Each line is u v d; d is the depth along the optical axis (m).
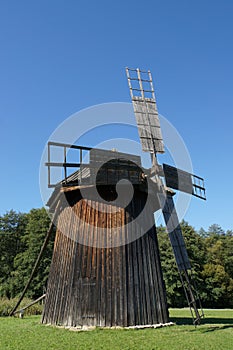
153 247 17.77
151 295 16.48
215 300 54.72
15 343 12.88
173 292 50.12
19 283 47.16
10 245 55.44
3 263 53.69
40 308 26.45
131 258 16.61
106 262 16.33
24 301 27.05
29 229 49.81
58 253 18.47
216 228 111.31
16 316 23.73
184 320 20.33
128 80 20.42
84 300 15.74
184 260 17.23
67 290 16.44
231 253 70.50
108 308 15.53
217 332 14.84
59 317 16.36
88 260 16.47
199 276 54.75
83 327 15.22
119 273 16.12
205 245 66.06
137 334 14.08
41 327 16.25
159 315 16.33
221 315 27.97
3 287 48.41
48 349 11.88
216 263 62.38
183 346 12.23
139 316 15.70
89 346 12.21
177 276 50.81
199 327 16.03
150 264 17.16
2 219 55.78
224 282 55.84
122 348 11.95
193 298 16.64
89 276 16.12
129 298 15.79
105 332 14.43
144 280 16.56
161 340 13.06
